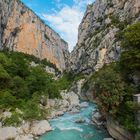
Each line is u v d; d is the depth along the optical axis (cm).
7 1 13712
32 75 6506
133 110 3198
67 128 4353
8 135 3541
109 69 4044
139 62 3634
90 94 8456
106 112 3781
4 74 5256
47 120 4862
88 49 12344
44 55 19225
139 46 3728
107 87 3584
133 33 3794
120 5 11944
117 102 3466
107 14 12681
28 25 17050
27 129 4038
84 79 10712
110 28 10888
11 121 3969
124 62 3812
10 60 6669
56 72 17962
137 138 2952
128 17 10194
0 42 12062
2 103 4597
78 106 6519
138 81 3675
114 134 3666
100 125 4459
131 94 3431
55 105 6066
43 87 6384
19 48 15625
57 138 3838
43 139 3806
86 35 15162
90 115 5412
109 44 10362
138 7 9669
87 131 4150
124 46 4006
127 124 3189
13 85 5381
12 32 14788
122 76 3766
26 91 5541
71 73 13925
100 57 10425
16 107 4703
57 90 6831
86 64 11719
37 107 5003
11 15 14600
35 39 17825
